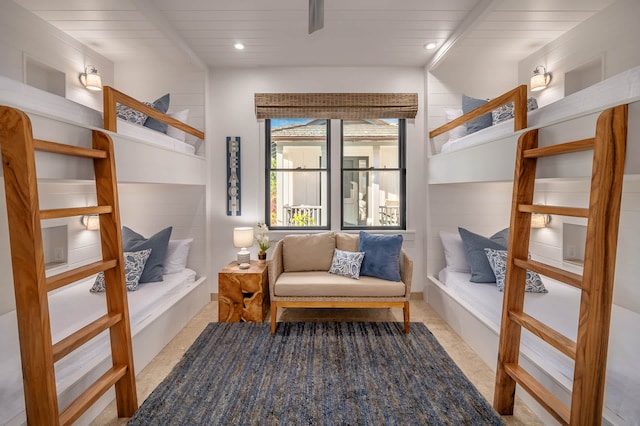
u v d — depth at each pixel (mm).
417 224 3848
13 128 1264
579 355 1334
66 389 1579
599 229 1309
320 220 4410
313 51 3373
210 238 3803
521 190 1807
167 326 2701
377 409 1855
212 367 2297
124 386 1789
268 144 3863
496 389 1855
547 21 2689
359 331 2902
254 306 3104
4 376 1465
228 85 3773
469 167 2709
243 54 3432
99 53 3281
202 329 2990
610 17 2461
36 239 1283
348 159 4188
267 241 3588
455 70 3691
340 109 3738
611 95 1539
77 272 1487
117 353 1780
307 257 3381
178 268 3393
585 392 1311
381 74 3777
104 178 1768
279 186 4328
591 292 1310
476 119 3010
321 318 3221
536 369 1824
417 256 3859
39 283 1287
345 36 3047
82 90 3072
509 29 2824
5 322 2076
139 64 3557
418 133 3814
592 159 1468
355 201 4207
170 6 2555
